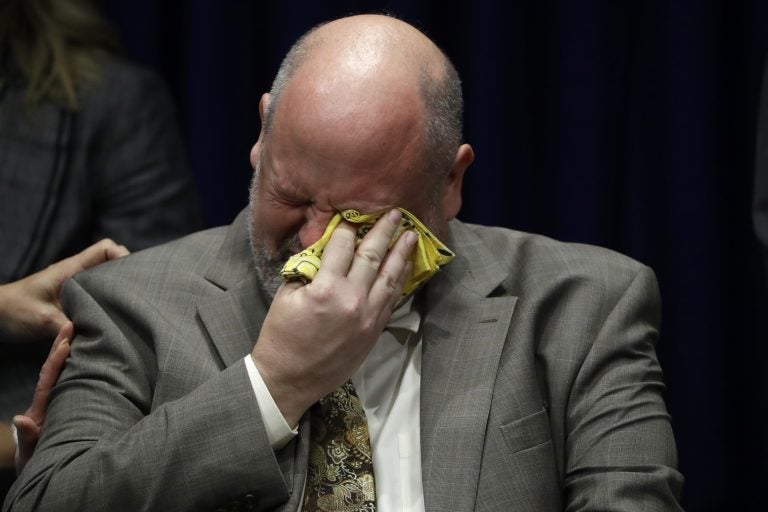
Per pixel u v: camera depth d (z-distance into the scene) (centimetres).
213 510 510
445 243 570
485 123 970
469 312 577
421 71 531
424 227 527
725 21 975
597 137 969
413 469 546
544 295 583
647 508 529
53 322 681
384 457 549
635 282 597
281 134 518
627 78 982
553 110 982
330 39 533
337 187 512
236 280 581
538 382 567
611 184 981
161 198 807
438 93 537
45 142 773
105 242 690
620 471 539
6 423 718
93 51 808
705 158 966
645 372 573
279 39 982
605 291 591
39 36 793
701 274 970
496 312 575
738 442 983
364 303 509
